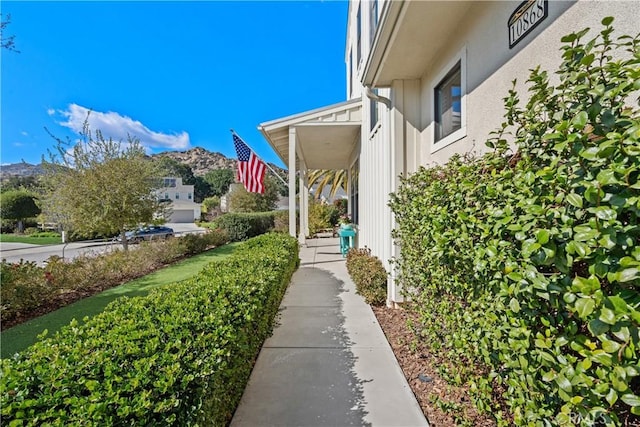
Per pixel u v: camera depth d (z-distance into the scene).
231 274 3.35
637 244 0.92
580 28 1.79
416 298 3.12
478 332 1.72
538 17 2.10
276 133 8.99
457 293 2.09
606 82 1.12
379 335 3.73
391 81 4.49
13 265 5.70
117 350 1.62
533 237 1.21
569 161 1.15
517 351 1.35
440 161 3.73
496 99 2.58
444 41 3.50
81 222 9.98
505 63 2.47
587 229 0.99
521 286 1.23
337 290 5.76
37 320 4.75
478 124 2.86
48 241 21.11
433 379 2.74
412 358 3.14
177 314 2.12
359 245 8.85
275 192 34.16
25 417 1.18
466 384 2.19
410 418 2.28
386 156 4.79
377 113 5.84
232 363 2.15
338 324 4.08
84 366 1.46
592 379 1.02
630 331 0.90
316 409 2.39
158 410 1.32
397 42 3.52
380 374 2.88
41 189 10.36
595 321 0.97
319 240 14.01
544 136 1.21
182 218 46.81
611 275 0.93
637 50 1.07
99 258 7.98
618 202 0.93
